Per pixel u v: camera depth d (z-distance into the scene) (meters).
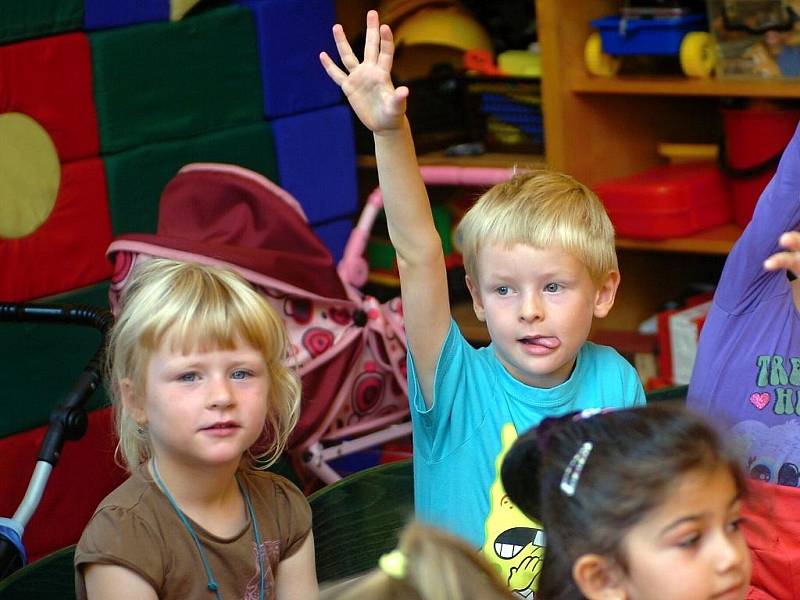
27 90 5.49
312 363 5.26
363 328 5.45
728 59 6.21
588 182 6.68
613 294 3.84
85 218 5.75
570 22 6.50
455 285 7.29
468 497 3.74
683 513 2.34
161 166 6.01
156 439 3.44
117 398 3.64
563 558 2.44
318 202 6.72
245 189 5.27
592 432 2.49
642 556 2.35
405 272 3.69
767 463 3.92
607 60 6.49
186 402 3.37
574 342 3.68
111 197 5.84
